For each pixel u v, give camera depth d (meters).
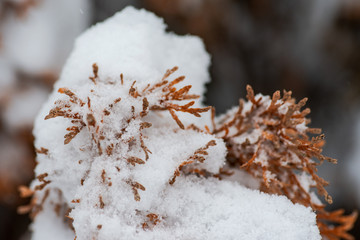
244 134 0.39
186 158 0.36
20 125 0.62
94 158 0.36
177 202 0.36
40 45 0.65
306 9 0.85
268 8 0.85
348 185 0.84
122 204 0.35
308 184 0.39
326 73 0.89
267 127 0.38
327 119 0.90
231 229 0.35
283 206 0.36
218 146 0.37
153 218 0.35
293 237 0.35
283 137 0.38
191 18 0.78
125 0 0.73
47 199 0.40
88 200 0.35
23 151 0.63
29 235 0.72
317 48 0.87
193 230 0.35
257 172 0.38
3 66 0.63
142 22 0.40
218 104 0.84
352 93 0.89
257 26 0.85
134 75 0.38
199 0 0.78
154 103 0.37
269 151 0.38
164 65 0.40
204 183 0.37
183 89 0.37
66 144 0.37
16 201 0.66
